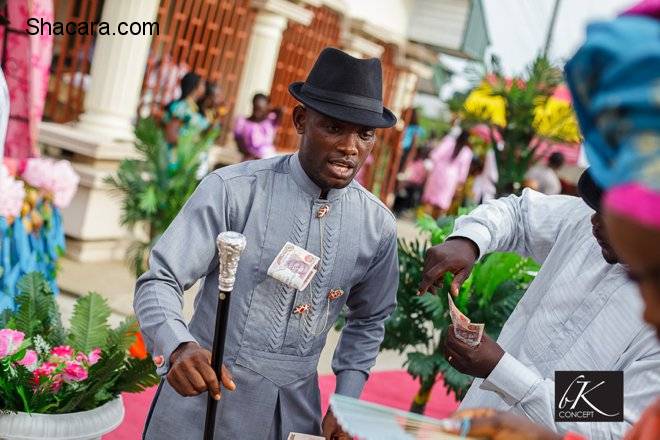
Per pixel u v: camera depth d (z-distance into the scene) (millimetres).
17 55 3787
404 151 15367
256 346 2334
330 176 2301
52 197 4488
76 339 3246
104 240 7105
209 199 2309
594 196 2064
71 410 2879
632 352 2117
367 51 12031
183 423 2344
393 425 1346
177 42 8500
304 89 2324
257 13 9477
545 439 1320
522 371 2139
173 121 6871
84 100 7754
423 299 4004
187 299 6629
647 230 780
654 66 791
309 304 2385
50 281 4641
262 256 2328
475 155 12633
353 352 2613
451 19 13680
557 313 2264
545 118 6395
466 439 1327
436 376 4629
